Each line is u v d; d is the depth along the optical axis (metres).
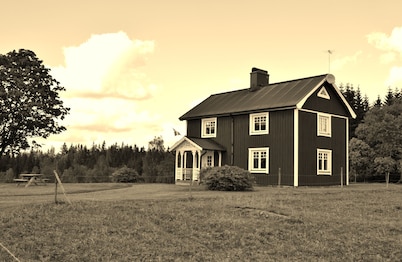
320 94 31.98
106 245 12.02
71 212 15.05
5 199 19.11
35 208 15.48
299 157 29.69
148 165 61.53
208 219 14.96
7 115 39.28
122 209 15.85
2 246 11.58
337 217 16.12
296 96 30.41
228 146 33.94
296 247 12.46
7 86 39.84
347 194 23.17
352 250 12.27
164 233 13.36
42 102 41.69
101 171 54.72
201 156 35.97
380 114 48.50
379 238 13.32
